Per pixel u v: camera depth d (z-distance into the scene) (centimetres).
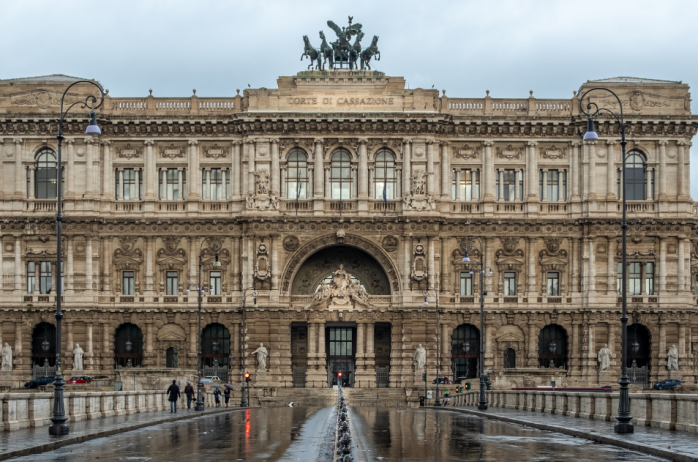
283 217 11594
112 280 11794
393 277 11675
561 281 11806
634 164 11944
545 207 11869
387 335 12006
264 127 11731
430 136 11756
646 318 11669
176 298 11756
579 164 11894
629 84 11900
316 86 11906
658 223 11731
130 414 7238
